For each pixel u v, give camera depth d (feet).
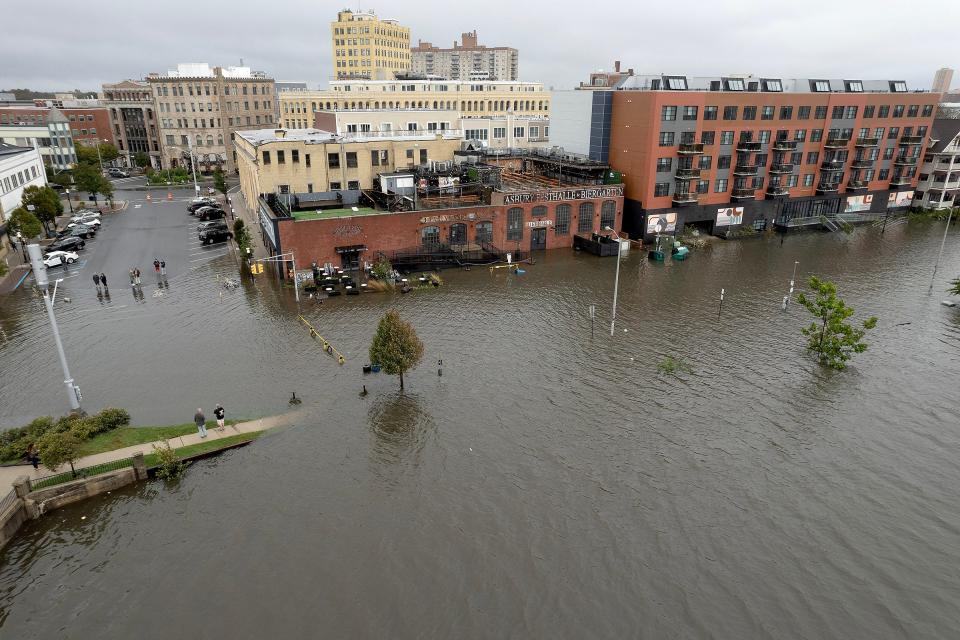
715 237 263.70
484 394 123.44
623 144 248.93
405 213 208.44
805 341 151.64
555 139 290.35
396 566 80.18
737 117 249.55
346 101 398.01
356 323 159.02
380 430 110.52
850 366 138.00
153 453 99.81
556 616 73.20
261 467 100.01
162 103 435.94
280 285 188.44
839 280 201.77
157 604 75.15
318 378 128.98
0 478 93.61
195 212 291.58
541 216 233.96
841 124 276.62
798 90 276.82
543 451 104.88
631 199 249.55
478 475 98.37
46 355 138.92
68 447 91.30
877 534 86.94
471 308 172.14
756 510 91.40
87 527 87.97
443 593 76.18
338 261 204.03
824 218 282.56
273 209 220.64
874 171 297.12
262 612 73.67
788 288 193.77
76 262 211.82
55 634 71.46
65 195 343.46
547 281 198.59
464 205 226.79
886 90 290.76
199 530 86.89
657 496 94.02
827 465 102.17
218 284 189.16
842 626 72.43
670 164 242.17
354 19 618.03
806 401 122.42
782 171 266.16
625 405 120.16
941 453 105.81
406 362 119.24
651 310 172.65
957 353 145.28
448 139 267.18
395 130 307.99
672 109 233.35
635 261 224.74
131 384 125.70
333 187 247.70
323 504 91.66
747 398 123.34
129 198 345.51
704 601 75.56
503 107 419.13
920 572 80.33
